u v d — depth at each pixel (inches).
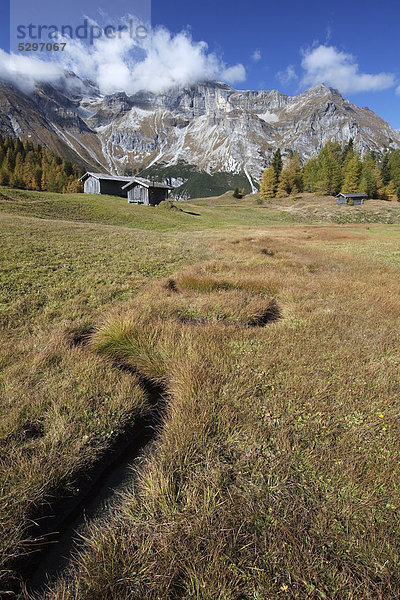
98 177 2037.4
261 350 180.2
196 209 2269.9
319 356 171.8
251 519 83.2
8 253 424.2
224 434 114.9
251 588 70.0
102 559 77.6
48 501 95.5
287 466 98.8
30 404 129.1
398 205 2847.0
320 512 83.5
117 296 307.1
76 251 499.8
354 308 265.3
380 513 83.7
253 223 1932.8
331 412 124.8
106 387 144.4
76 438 113.6
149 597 68.7
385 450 105.0
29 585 78.8
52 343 185.3
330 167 3494.1
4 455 104.3
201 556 74.9
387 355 176.9
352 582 69.6
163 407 148.7
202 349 178.7
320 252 677.3
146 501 93.0
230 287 345.4
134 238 717.9
